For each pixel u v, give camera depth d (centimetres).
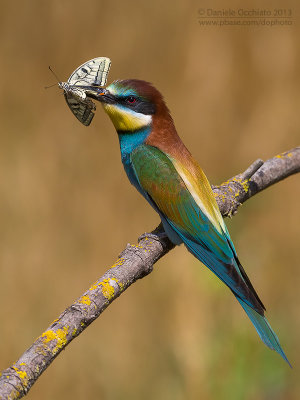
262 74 1536
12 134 1434
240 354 1130
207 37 1527
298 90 1541
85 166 1416
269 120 1523
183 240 912
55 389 1177
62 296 1284
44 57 1491
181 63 1517
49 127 1446
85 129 1442
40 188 1374
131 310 1229
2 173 1380
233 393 1109
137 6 1514
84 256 1342
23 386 564
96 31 1506
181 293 1216
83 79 886
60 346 604
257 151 1512
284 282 1295
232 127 1520
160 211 922
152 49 1516
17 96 1462
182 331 1181
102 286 671
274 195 1395
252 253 1293
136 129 942
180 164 923
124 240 1368
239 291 852
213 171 1504
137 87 937
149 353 1199
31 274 1291
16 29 1491
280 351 804
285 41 1541
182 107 1512
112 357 1197
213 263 887
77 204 1384
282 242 1370
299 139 1525
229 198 911
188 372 1141
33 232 1330
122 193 1399
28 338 1229
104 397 1177
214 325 1174
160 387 1161
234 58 1529
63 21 1497
